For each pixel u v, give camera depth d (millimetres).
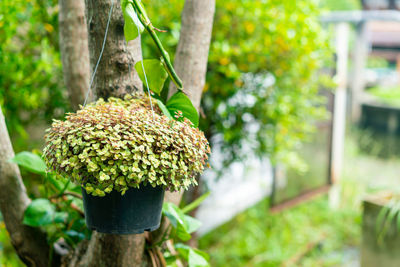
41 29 2441
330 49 3150
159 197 1171
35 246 1630
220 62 2727
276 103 3012
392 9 11438
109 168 1036
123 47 1312
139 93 1342
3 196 1537
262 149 3193
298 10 2826
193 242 3236
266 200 4996
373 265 3037
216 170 3330
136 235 1418
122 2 1164
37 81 2545
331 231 4996
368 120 8836
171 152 1087
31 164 1522
